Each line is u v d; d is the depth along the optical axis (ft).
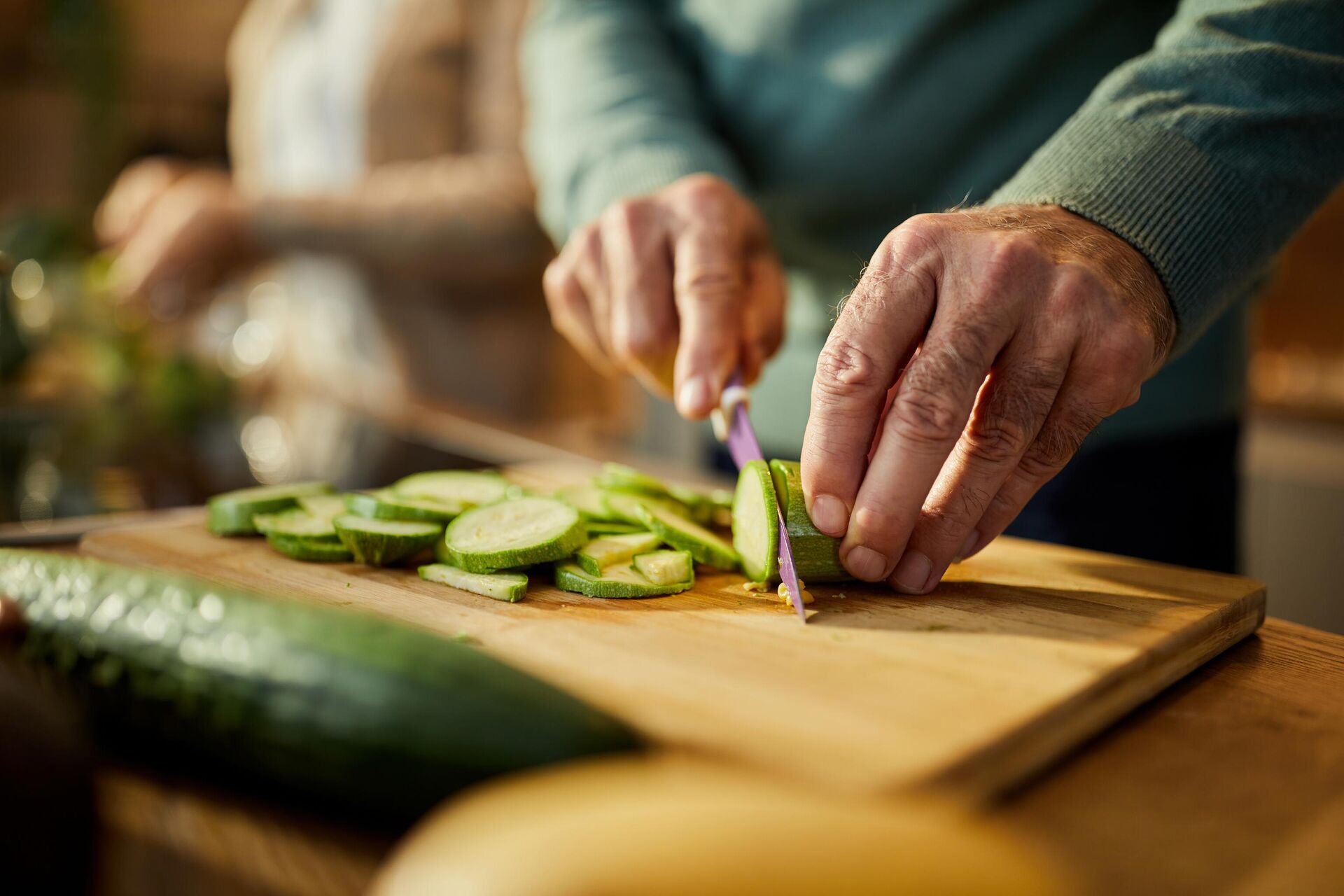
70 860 1.30
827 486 1.70
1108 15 2.33
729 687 1.52
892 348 1.65
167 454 2.80
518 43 3.86
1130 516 2.55
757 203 2.67
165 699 1.41
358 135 4.15
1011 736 1.44
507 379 4.42
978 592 1.82
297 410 3.54
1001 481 1.68
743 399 1.98
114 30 5.44
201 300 4.00
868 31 2.42
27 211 3.44
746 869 1.01
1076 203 1.69
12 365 3.09
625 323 2.10
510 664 1.39
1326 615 3.93
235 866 1.36
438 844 1.10
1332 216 4.17
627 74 2.53
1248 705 1.63
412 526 1.92
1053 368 1.62
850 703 1.49
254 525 2.00
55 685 1.48
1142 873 1.35
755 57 2.56
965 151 2.46
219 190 3.88
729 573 1.92
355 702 1.34
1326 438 4.00
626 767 1.32
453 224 3.81
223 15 5.79
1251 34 1.77
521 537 1.84
